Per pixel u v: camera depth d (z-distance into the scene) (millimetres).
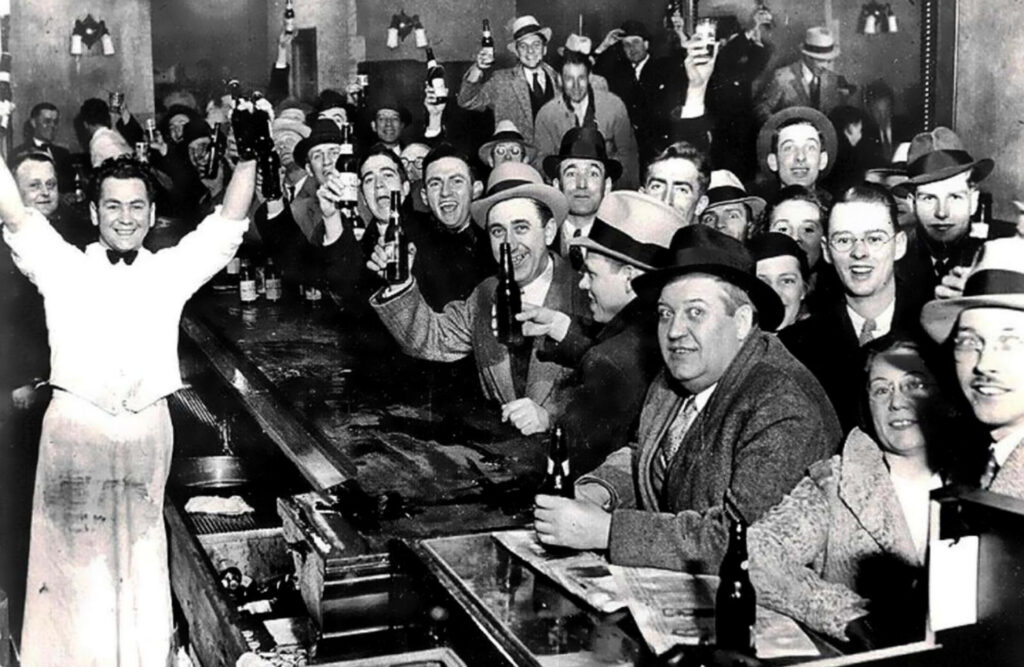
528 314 3275
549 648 1993
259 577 3201
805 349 2768
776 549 2359
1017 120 2406
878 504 2389
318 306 3480
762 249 2869
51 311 2932
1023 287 2189
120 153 3209
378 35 3342
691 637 2000
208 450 3537
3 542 3113
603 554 2518
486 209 3316
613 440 3107
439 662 2119
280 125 3348
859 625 2051
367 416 3451
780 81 2926
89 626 2988
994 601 1740
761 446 2514
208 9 3248
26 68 3115
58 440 2932
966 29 2516
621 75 3166
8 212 2848
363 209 3418
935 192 2564
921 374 2391
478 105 3326
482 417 3367
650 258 3029
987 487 2209
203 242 3059
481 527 3051
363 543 2779
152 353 2984
